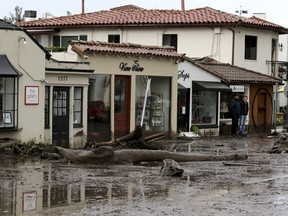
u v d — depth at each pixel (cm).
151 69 3020
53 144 2500
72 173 1788
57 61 2520
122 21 4169
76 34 4316
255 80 3731
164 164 1831
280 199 1448
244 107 3606
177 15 4238
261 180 1750
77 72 2567
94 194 1460
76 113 2614
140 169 1922
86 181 1648
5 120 2306
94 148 2220
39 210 1268
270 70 4356
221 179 1755
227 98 3688
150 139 2541
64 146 2548
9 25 2305
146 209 1293
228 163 2150
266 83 3859
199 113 3462
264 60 4294
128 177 1741
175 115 3181
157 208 1306
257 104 3897
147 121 3045
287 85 3844
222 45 4041
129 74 2908
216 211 1291
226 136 3503
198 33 4078
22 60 2336
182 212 1272
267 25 4209
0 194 1430
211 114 3538
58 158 2105
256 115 3891
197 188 1584
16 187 1526
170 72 3125
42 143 2356
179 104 3331
